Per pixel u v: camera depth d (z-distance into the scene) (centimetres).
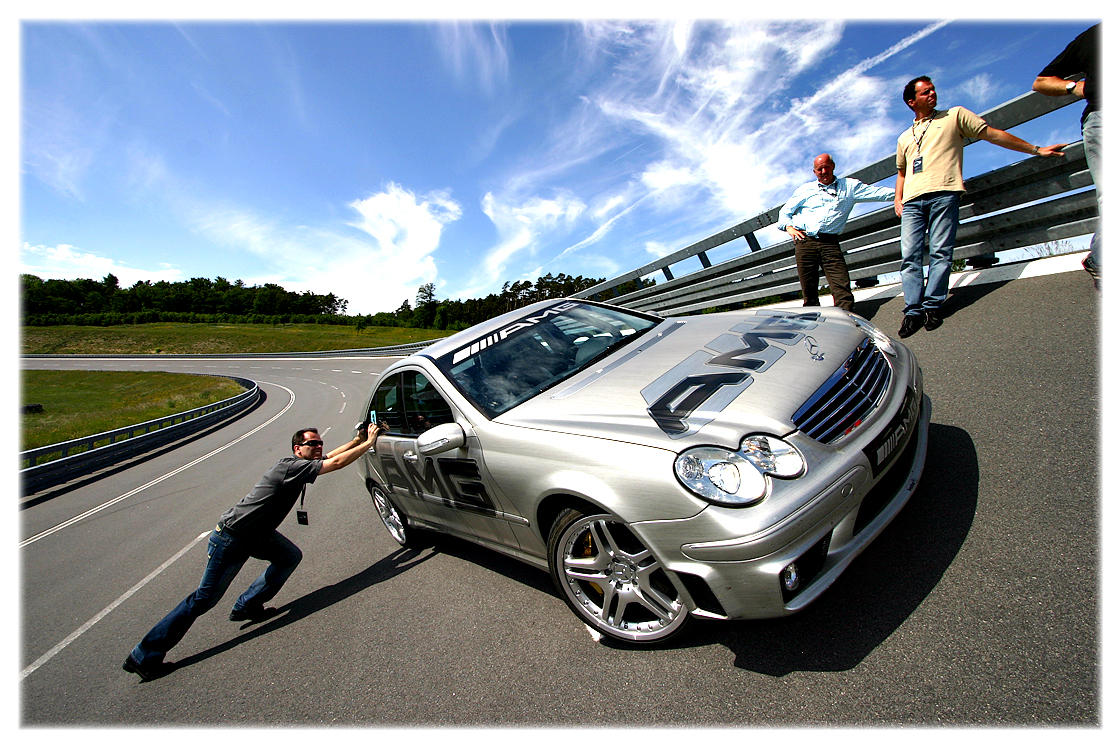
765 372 226
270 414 2338
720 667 199
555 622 261
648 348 294
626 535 217
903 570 213
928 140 376
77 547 663
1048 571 189
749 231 630
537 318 356
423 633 280
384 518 436
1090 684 149
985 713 151
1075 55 284
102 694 299
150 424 1711
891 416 216
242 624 354
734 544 176
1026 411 280
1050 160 347
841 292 452
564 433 229
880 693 168
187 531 638
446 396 297
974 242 435
